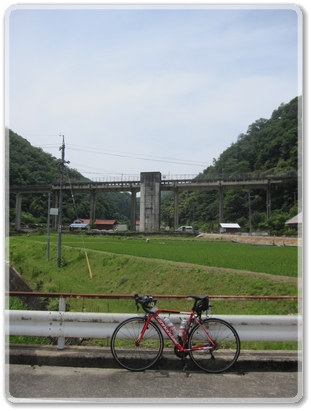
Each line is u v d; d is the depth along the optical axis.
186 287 19.66
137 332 5.68
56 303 13.00
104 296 5.99
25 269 33.31
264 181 73.25
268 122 116.19
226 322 5.64
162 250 33.97
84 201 107.75
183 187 79.94
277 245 45.12
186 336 5.61
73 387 4.99
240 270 19.44
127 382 5.15
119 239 59.66
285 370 5.72
